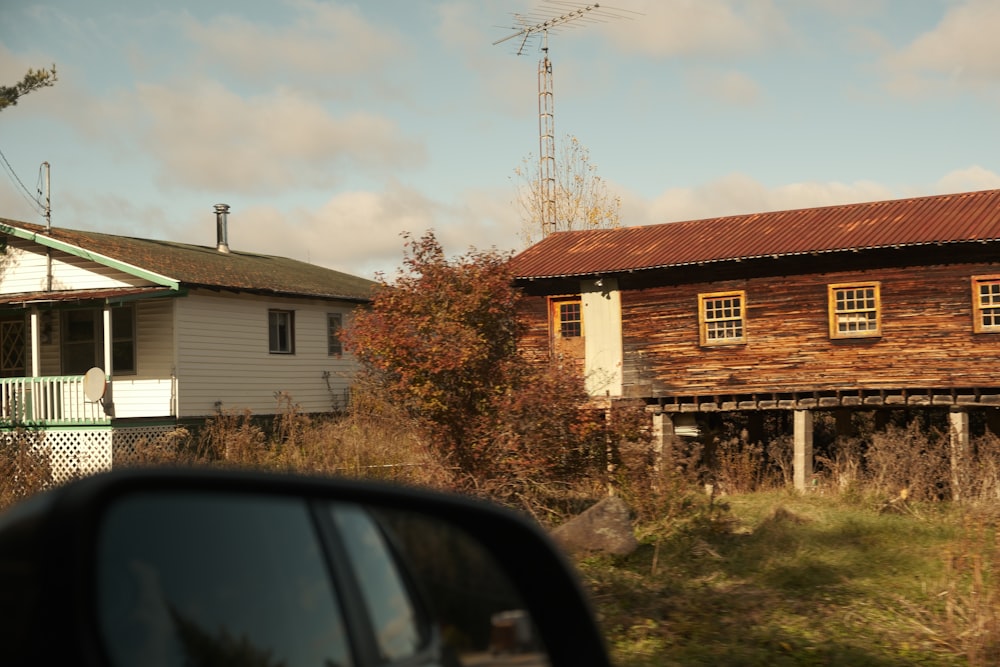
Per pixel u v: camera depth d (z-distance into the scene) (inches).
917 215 842.2
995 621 295.7
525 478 494.3
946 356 781.9
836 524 560.1
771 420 940.0
